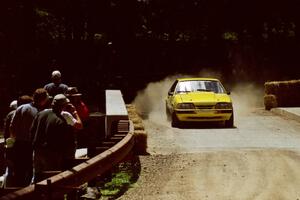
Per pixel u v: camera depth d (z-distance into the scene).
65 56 70.56
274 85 46.66
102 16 73.75
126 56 74.44
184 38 83.12
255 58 77.75
